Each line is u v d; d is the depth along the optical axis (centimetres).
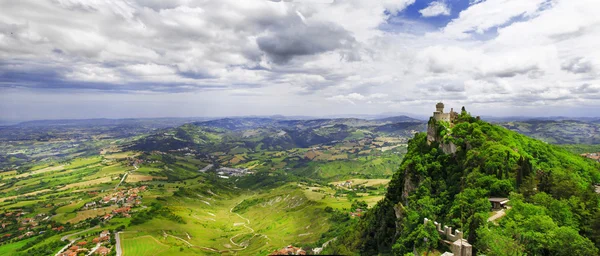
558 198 10381
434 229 8525
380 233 13275
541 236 7188
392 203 15088
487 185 10962
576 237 7081
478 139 13788
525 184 10806
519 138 16925
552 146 19038
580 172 15500
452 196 12181
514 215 8281
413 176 14300
